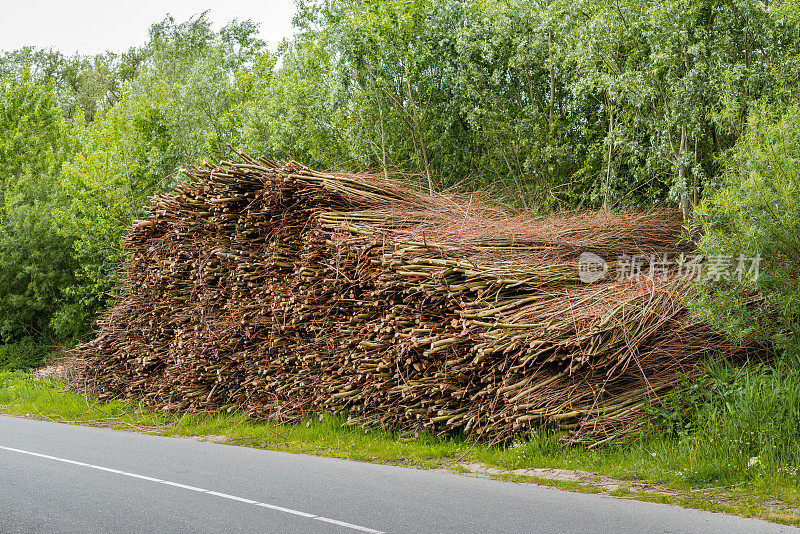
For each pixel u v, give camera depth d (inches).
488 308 346.3
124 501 250.7
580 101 613.6
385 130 678.5
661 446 297.7
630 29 474.9
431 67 676.7
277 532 209.6
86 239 836.6
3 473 302.8
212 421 469.4
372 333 386.0
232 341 462.6
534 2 628.7
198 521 223.3
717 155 482.3
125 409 540.4
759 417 286.4
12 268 896.9
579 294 358.3
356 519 222.4
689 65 474.0
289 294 425.7
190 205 484.1
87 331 903.7
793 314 323.9
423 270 361.4
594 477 278.2
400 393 375.9
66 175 862.5
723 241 316.2
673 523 210.2
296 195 422.9
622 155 563.5
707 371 328.5
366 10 665.6
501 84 654.5
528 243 402.0
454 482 279.6
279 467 317.1
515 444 324.2
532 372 332.8
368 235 390.3
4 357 881.5
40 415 534.9
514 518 219.8
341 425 405.1
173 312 512.7
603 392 327.3
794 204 303.6
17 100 1088.2
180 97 966.4
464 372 352.2
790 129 319.3
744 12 456.8
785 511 219.8
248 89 938.7
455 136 684.7
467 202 476.7
